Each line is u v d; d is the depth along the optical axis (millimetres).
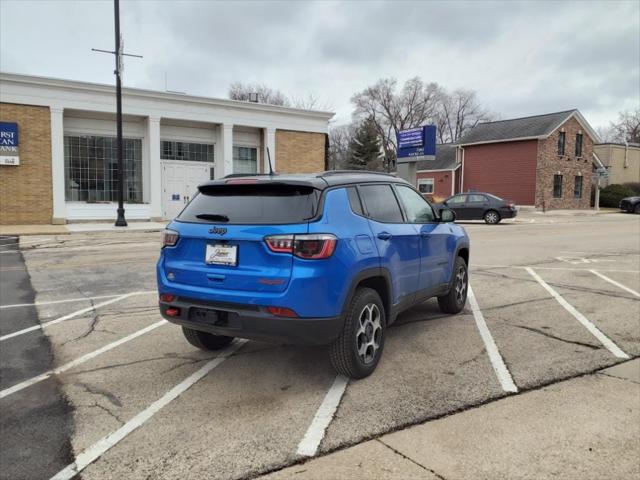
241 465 2967
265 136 23531
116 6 17875
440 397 3902
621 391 4039
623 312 6617
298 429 3395
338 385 4137
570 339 5418
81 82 18766
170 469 2932
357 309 4062
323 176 4230
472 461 3002
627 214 33469
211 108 21891
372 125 64438
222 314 3930
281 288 3678
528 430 3383
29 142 18250
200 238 4055
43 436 3326
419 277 5168
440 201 27219
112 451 3135
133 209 20781
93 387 4129
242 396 3934
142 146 21438
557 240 15977
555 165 35531
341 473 2877
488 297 7473
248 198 4090
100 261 10859
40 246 13578
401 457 3045
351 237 4012
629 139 73188
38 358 4809
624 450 3133
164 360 4758
